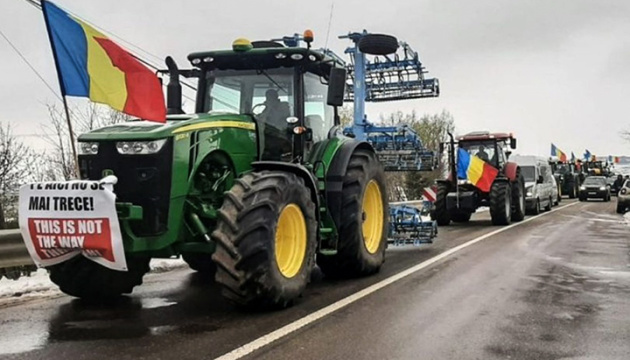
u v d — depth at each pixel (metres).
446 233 13.08
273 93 6.59
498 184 15.27
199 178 5.61
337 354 4.17
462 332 4.76
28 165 12.53
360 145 7.47
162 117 5.42
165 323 5.04
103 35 5.42
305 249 5.78
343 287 6.64
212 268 7.68
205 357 4.08
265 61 6.61
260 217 5.13
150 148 5.16
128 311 5.52
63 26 5.28
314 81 7.01
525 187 19.03
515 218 16.66
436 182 15.70
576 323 5.07
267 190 5.28
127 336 4.63
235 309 5.55
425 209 14.32
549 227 14.56
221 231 5.11
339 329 4.82
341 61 7.29
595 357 4.16
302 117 6.52
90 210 4.83
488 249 10.07
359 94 11.56
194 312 5.46
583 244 10.86
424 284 6.80
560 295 6.22
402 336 4.63
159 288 6.71
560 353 4.24
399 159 12.66
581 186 31.19
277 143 6.48
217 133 5.71
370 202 7.74
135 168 5.20
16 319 5.23
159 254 5.36
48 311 5.55
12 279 6.98
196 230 5.48
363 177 7.18
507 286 6.70
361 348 4.31
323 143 7.04
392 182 28.33
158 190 5.17
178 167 5.27
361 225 7.11
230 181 5.87
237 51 6.38
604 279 7.18
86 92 5.30
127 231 5.01
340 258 7.03
